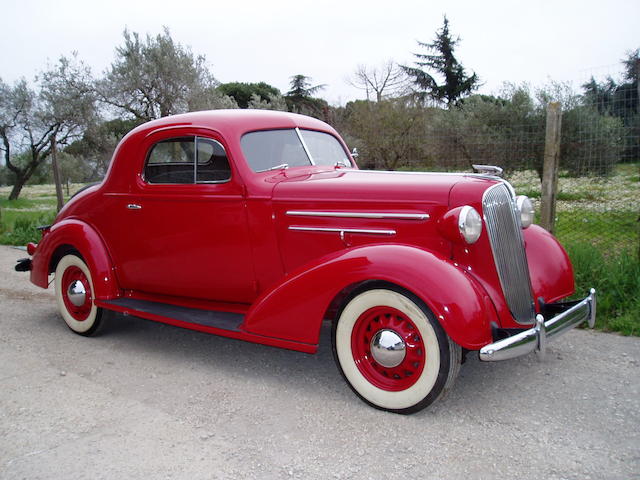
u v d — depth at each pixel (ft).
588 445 8.59
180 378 11.95
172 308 13.28
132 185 13.44
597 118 35.50
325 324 15.43
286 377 11.88
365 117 57.16
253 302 12.26
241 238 11.96
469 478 7.83
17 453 8.86
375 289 9.64
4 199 70.74
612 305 14.90
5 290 20.75
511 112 39.65
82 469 8.34
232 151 11.89
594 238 23.66
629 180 41.63
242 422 9.78
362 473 8.05
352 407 10.27
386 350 9.70
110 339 14.84
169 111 55.26
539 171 37.14
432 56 115.44
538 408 9.95
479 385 11.06
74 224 14.78
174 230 12.85
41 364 12.95
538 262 12.12
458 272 9.28
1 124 68.90
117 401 10.79
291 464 8.36
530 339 9.12
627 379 11.06
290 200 11.28
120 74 53.78
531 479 7.74
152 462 8.50
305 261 11.39
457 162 40.86
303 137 13.57
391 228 10.41
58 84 57.98
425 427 9.37
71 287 14.99
